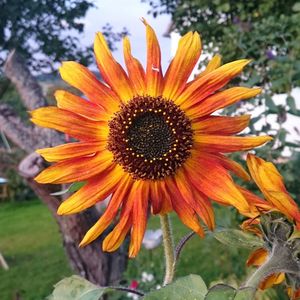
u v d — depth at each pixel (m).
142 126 0.21
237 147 0.21
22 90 0.56
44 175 0.21
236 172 0.21
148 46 0.22
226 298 0.17
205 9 1.12
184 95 0.22
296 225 0.18
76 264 0.60
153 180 0.21
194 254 1.27
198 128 0.21
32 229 2.02
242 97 0.21
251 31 0.92
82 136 0.22
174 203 0.21
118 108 0.22
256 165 0.19
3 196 2.54
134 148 0.21
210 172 0.21
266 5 1.07
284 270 0.18
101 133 0.22
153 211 0.21
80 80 0.22
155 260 0.86
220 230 0.21
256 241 0.20
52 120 0.22
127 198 0.21
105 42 0.23
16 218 2.23
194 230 0.21
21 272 1.49
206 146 0.21
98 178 0.21
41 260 1.59
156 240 0.67
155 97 0.22
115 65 0.22
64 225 0.57
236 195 0.20
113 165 0.21
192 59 0.22
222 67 0.22
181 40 0.22
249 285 0.18
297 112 0.67
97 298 0.21
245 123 0.21
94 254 0.59
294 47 0.84
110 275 0.60
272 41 0.86
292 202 0.18
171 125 0.21
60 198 0.55
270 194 0.18
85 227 0.57
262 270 0.18
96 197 0.21
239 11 1.12
